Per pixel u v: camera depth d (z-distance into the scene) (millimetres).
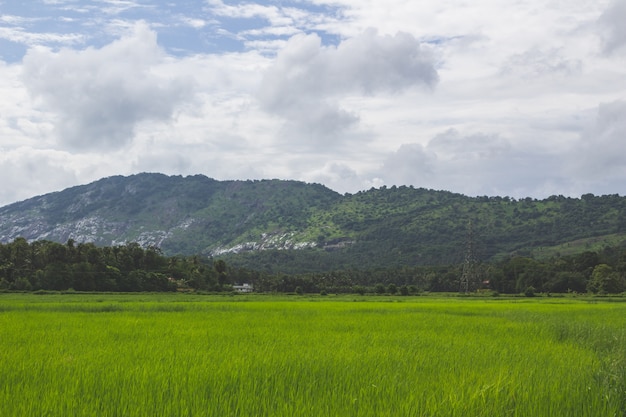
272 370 10812
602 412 8148
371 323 23312
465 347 14938
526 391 9102
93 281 82500
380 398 8836
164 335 17469
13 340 15906
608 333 18141
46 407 8164
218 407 8281
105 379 9953
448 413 8000
